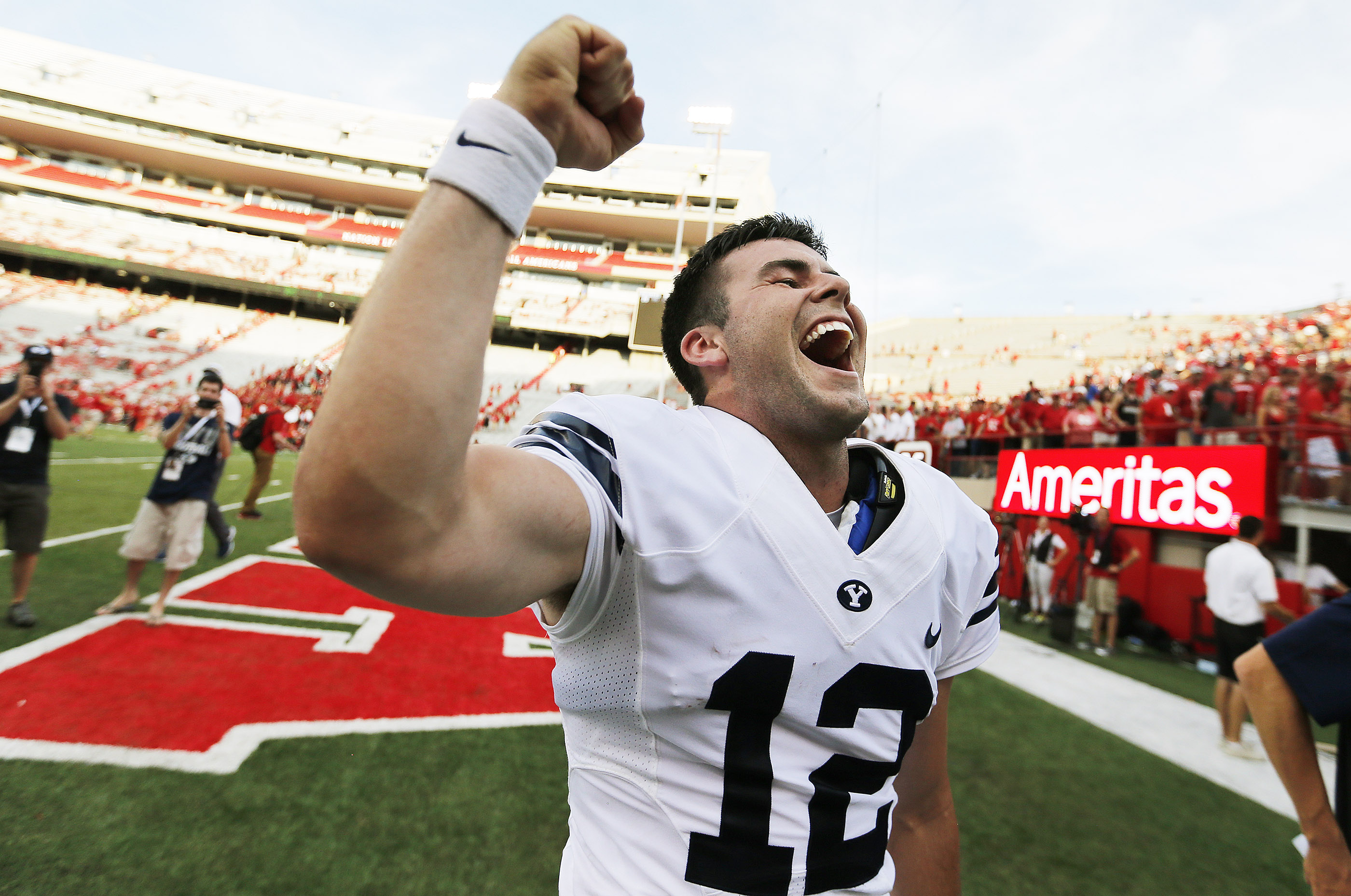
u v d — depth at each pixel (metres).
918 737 1.12
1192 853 2.80
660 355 30.94
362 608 5.30
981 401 12.66
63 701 3.14
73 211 28.88
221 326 28.22
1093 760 3.76
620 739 0.82
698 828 0.77
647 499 0.74
